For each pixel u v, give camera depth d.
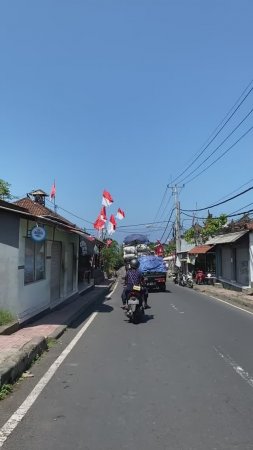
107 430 5.68
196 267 51.19
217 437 5.44
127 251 52.00
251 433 5.56
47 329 13.37
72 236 25.38
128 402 6.82
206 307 21.41
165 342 11.91
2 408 6.53
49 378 8.20
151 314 18.42
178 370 8.80
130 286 16.56
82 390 7.45
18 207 14.14
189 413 6.31
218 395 7.16
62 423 5.93
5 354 8.96
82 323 15.76
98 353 10.45
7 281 13.47
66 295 22.94
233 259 35.50
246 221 36.31
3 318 12.89
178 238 53.69
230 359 9.78
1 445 5.21
